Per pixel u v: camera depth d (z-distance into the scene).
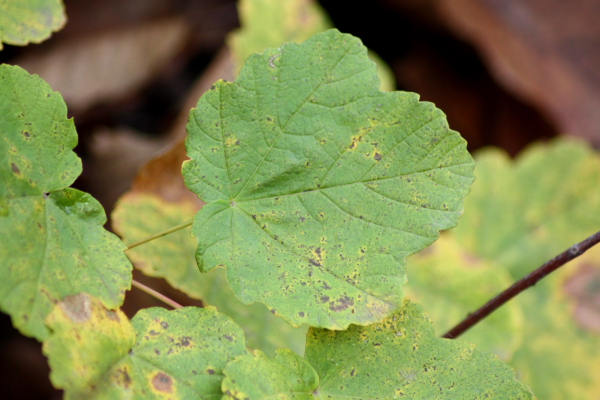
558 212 0.70
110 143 0.71
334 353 0.50
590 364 0.64
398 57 0.99
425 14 0.95
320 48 0.50
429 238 0.49
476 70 0.97
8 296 0.47
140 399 0.47
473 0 0.95
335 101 0.50
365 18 0.99
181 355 0.48
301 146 0.50
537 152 0.72
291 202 0.50
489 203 0.70
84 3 0.82
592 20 0.96
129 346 0.48
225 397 0.47
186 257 0.55
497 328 0.60
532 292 0.66
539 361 0.64
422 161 0.50
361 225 0.50
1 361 0.65
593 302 0.65
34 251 0.47
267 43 0.63
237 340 0.49
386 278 0.49
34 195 0.48
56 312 0.47
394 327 0.50
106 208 0.67
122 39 0.81
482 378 0.49
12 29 0.51
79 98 0.75
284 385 0.48
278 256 0.49
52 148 0.49
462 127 0.96
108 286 0.48
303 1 0.64
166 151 0.56
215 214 0.50
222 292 0.54
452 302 0.61
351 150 0.50
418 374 0.49
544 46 0.95
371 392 0.49
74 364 0.47
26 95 0.48
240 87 0.50
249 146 0.50
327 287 0.49
